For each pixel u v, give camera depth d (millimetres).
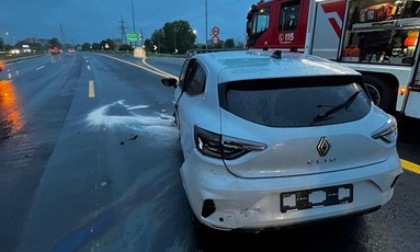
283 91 2602
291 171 2393
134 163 4699
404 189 3707
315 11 7414
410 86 5391
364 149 2539
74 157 4992
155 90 11250
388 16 5762
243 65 3002
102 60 35406
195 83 3604
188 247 2805
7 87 13219
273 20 9523
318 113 2508
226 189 2348
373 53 6168
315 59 3379
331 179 2432
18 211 3455
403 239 2834
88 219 3270
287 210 2391
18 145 5629
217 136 2428
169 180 4102
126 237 2965
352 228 3012
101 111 8133
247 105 2531
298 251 2734
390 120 2777
